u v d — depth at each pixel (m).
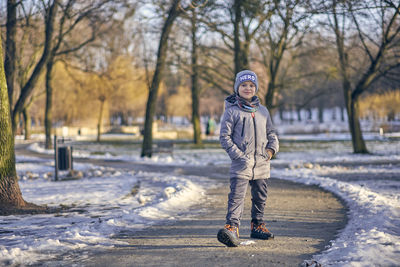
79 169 16.80
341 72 22.16
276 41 21.03
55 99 53.62
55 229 5.58
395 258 3.47
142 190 10.52
